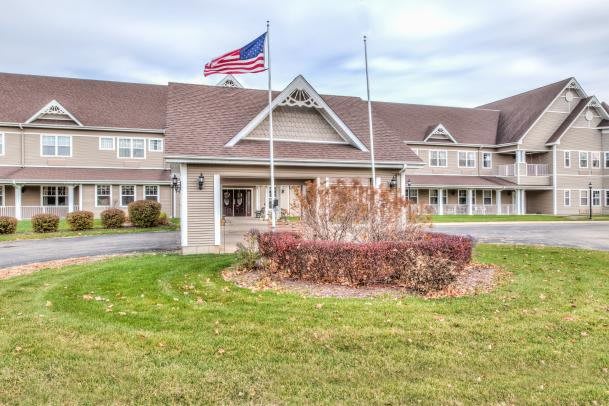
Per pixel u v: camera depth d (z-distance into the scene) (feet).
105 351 17.30
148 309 23.61
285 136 52.49
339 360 16.52
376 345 18.06
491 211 124.26
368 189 35.94
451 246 30.76
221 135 49.57
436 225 85.81
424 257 28.27
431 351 17.46
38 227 68.13
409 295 26.55
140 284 29.91
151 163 104.27
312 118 53.62
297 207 37.65
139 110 106.73
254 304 24.59
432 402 13.38
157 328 20.24
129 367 15.78
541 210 127.13
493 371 15.66
